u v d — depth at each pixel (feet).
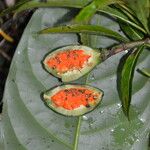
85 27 1.07
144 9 1.09
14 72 1.17
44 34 1.18
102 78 1.18
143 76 1.19
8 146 1.16
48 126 1.17
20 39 1.18
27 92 1.17
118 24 1.19
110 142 1.17
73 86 1.14
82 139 1.17
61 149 1.17
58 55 1.12
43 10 1.18
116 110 1.18
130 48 1.12
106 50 1.10
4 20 1.29
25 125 1.17
